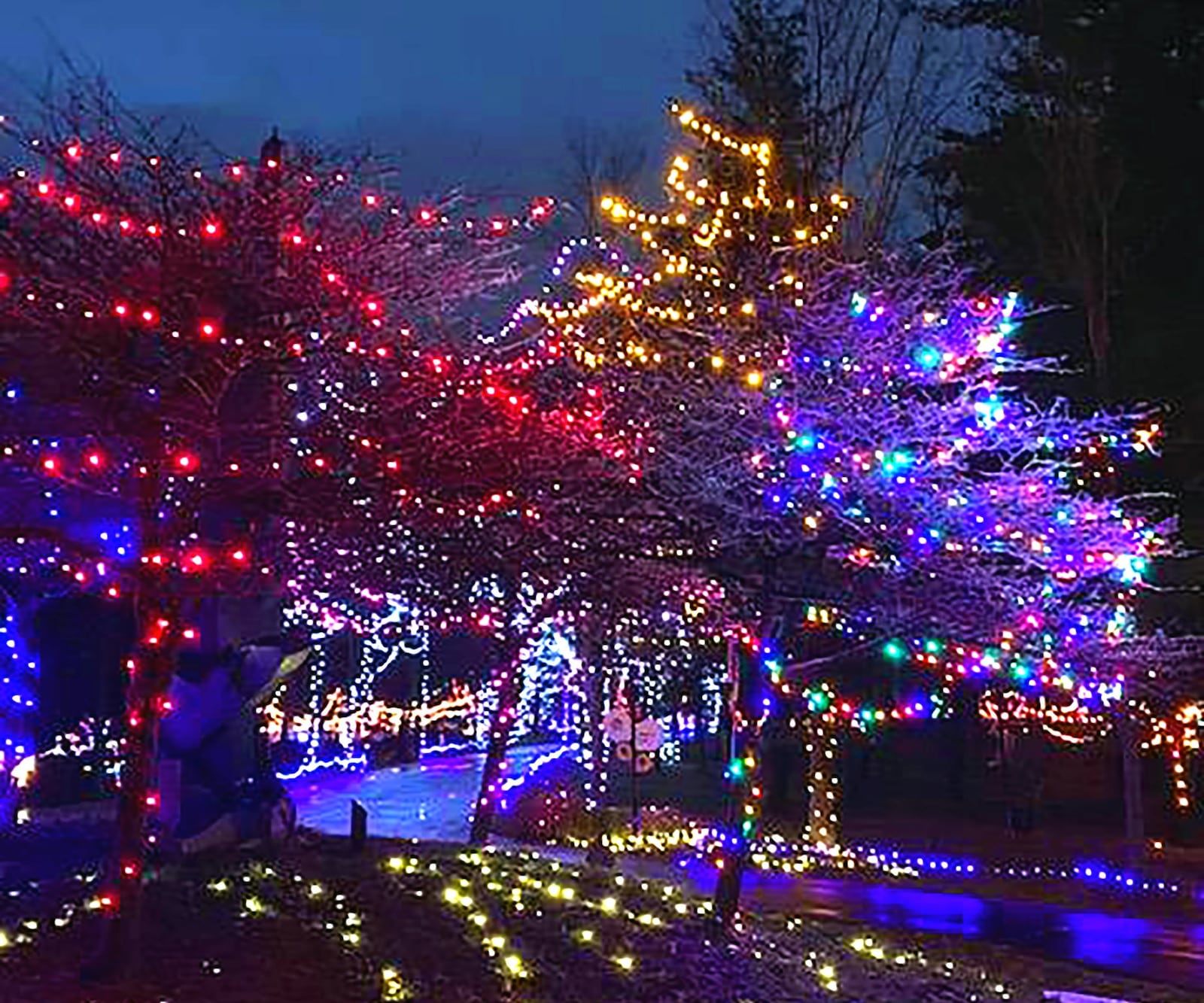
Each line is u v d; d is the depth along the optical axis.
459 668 34.88
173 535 8.41
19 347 8.08
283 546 9.70
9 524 9.31
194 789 11.20
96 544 9.43
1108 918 16.77
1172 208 24.12
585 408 10.42
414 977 8.83
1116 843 23.30
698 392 13.02
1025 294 24.50
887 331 13.16
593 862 17.44
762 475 12.53
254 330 8.16
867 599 13.16
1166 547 19.02
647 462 12.31
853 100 21.22
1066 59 22.55
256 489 8.61
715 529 12.80
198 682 11.11
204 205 8.10
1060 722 23.89
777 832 24.39
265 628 11.40
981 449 13.81
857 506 12.61
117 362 8.07
